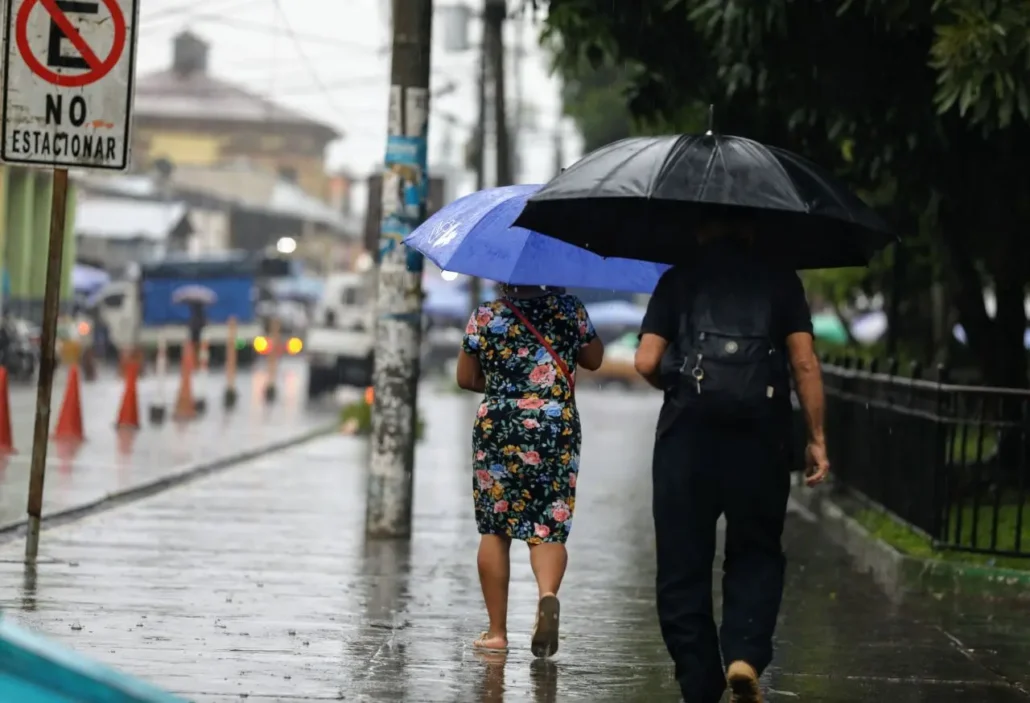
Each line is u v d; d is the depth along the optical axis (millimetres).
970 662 15406
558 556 14609
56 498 25750
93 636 15023
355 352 68688
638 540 24578
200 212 167750
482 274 14742
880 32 22438
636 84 27266
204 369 53656
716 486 11914
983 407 22031
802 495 33219
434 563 20953
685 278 12109
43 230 84125
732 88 23797
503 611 15188
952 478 22906
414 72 22922
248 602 17391
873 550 23375
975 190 25750
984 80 19281
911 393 24516
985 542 23109
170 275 99938
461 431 50969
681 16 24172
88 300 107000
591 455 43375
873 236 12789
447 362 110312
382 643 15445
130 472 30859
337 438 45281
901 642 16375
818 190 12148
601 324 110812
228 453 36875
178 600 17266
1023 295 30000
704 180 11977
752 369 11617
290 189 193000
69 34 18219
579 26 24078
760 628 11945
